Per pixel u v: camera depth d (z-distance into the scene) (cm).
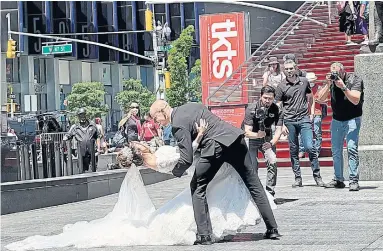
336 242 891
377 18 1602
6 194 1538
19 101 7438
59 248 970
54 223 1304
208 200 939
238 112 2992
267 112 1248
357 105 1426
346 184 1579
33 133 4300
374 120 1561
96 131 2052
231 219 938
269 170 1305
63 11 7481
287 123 1547
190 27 6981
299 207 1239
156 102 942
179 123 919
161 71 4953
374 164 1557
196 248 902
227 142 911
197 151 958
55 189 1670
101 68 8388
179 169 930
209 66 3500
